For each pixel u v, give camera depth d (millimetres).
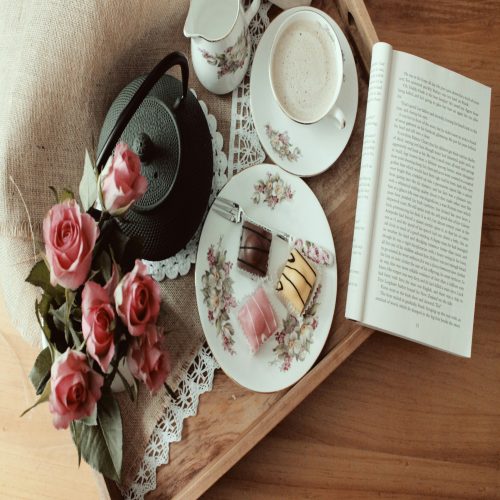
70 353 563
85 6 698
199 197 700
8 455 743
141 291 572
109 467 598
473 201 727
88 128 717
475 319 775
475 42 786
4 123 695
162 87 697
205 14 708
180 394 720
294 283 718
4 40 722
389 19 790
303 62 739
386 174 712
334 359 706
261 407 722
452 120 730
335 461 753
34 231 703
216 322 718
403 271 706
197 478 689
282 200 741
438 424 764
